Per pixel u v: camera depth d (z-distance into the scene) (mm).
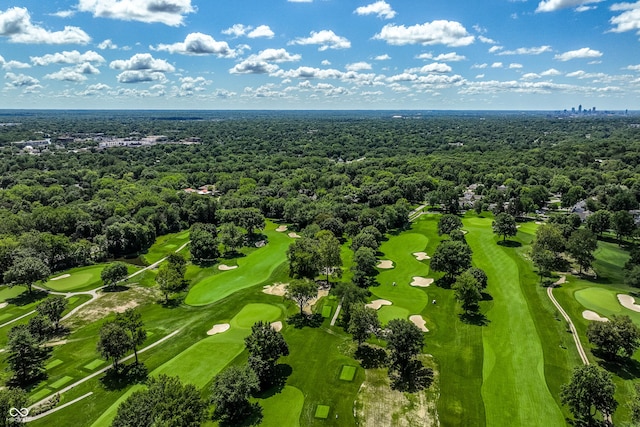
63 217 123750
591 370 46781
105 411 51938
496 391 53844
